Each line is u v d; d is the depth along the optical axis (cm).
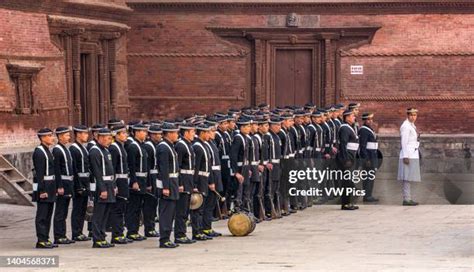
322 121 4975
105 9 6500
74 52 6134
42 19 5778
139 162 3831
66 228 4125
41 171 3594
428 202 5016
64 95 6044
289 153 4584
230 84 7081
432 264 2945
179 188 3594
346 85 7031
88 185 3750
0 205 4788
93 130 3728
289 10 7006
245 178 4228
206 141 3784
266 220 4325
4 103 5381
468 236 3725
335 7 6969
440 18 6938
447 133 6981
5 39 5400
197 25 7050
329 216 4447
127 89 7044
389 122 7012
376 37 6994
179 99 7088
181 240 3616
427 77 6969
